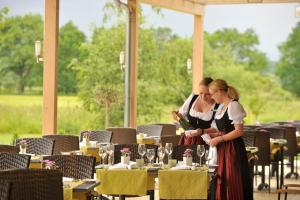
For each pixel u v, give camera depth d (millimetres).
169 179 10000
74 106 25609
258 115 31812
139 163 10359
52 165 8672
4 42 26375
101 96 23031
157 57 28422
